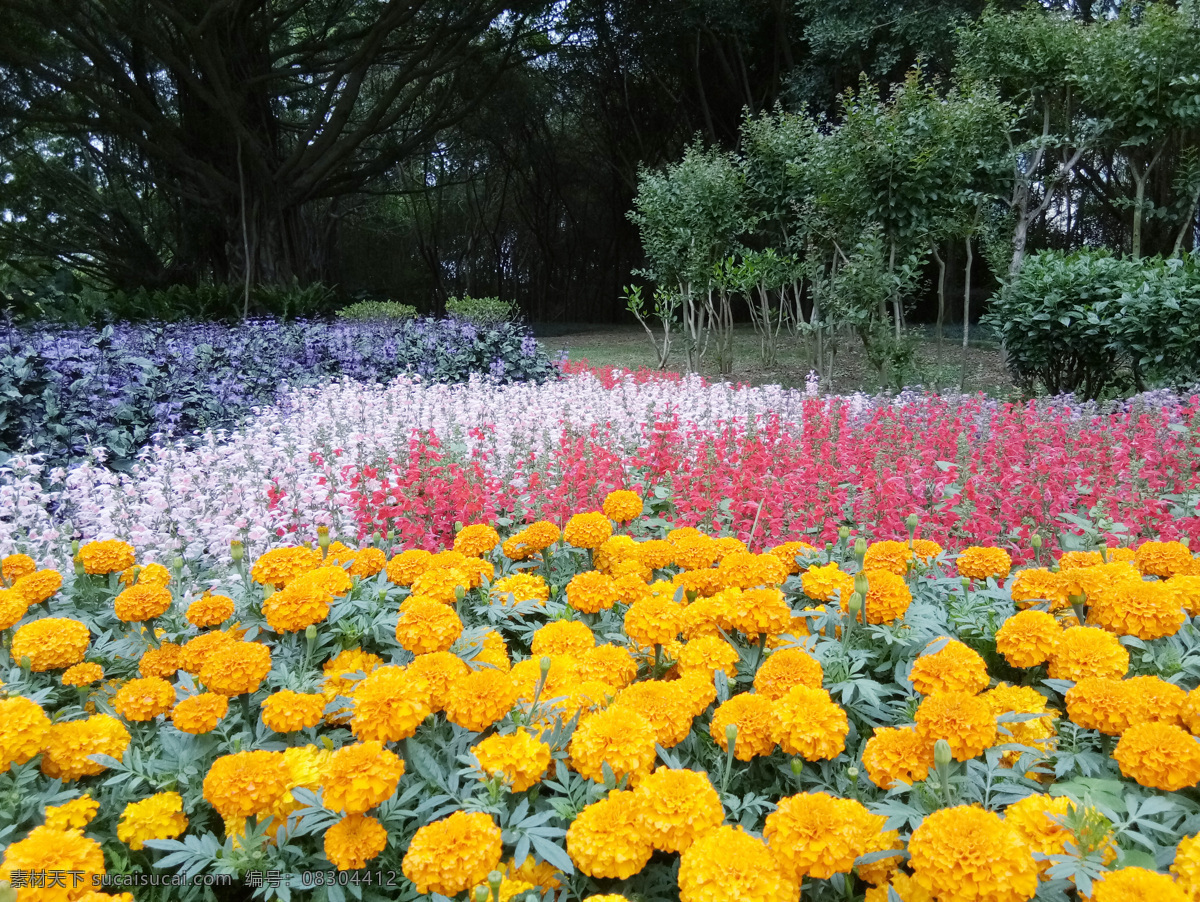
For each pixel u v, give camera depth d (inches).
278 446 219.9
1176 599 83.7
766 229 529.3
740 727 68.6
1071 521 154.3
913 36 579.2
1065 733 73.9
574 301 1268.5
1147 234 637.3
